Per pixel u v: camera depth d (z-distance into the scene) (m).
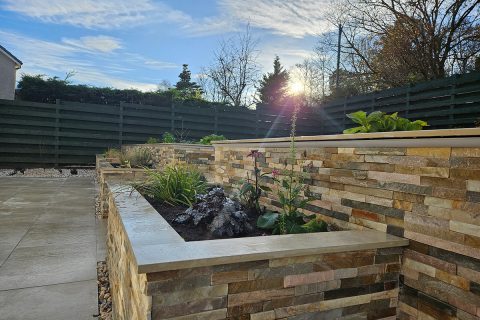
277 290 1.24
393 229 1.52
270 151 2.47
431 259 1.35
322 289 1.32
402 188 1.47
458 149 1.25
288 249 1.24
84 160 9.69
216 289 1.14
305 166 2.08
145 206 2.06
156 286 1.05
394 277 1.47
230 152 3.17
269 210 2.42
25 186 6.87
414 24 7.45
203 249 1.20
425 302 1.37
